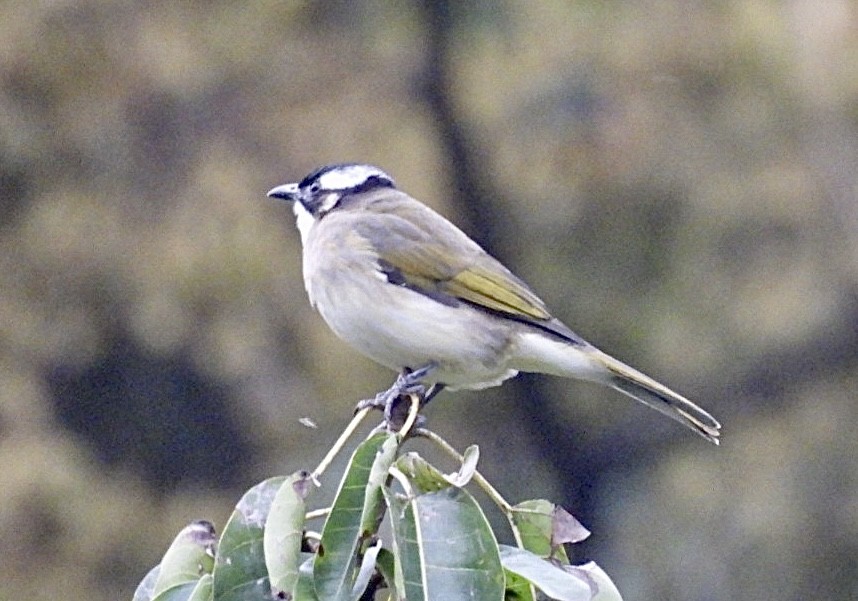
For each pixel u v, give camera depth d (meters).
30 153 14.39
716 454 15.66
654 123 14.57
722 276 15.26
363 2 15.24
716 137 14.59
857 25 13.95
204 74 14.63
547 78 14.72
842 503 15.31
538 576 4.68
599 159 14.66
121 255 14.43
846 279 14.99
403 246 7.59
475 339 7.47
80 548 14.31
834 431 15.45
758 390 15.38
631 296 15.43
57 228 14.39
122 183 14.51
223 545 4.69
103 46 14.39
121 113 14.48
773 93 14.39
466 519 4.65
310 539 4.83
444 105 14.94
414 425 4.99
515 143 14.91
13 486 14.08
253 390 14.70
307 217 8.30
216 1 14.80
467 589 4.57
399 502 4.68
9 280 14.48
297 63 14.88
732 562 15.34
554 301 15.45
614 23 14.57
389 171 14.77
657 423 15.77
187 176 14.48
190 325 14.48
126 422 14.91
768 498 15.41
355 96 14.92
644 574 15.49
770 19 14.16
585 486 15.78
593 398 16.00
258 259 14.40
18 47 14.21
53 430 14.59
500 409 15.75
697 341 15.44
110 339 14.71
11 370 14.52
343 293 7.61
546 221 15.26
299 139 14.65
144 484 14.91
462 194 15.06
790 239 15.03
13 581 14.04
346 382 14.63
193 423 14.91
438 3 14.91
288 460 14.74
